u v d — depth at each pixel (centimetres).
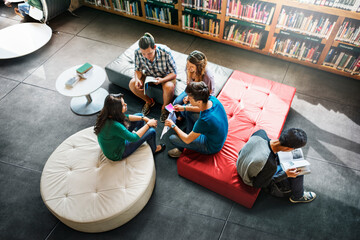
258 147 212
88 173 250
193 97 207
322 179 287
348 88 376
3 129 342
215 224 260
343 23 331
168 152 309
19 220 267
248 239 251
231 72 361
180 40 457
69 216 227
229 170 255
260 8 369
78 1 524
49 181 247
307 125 336
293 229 255
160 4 433
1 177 298
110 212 230
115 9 499
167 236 254
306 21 349
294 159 233
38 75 408
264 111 304
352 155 306
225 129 242
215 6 393
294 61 409
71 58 435
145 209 271
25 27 455
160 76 325
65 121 350
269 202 272
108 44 457
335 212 264
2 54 407
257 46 414
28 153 319
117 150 248
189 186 286
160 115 352
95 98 371
